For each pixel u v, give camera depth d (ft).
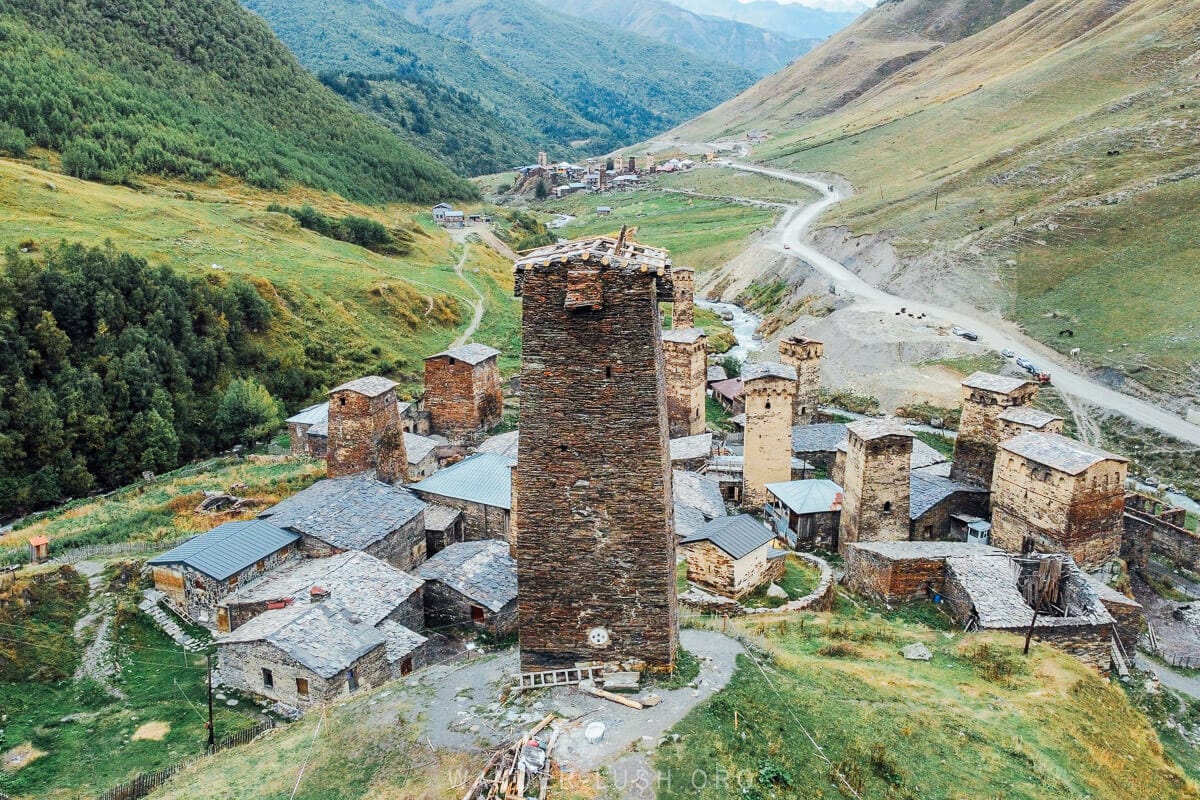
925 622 147.33
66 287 271.69
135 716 118.73
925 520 193.57
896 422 178.81
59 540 177.47
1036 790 85.97
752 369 212.64
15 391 237.66
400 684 94.84
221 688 126.00
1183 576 196.24
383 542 160.35
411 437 228.63
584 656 86.02
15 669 127.24
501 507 179.11
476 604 147.23
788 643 122.21
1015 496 176.55
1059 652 129.29
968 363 356.79
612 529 82.99
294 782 80.23
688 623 108.27
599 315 79.61
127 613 142.92
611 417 81.15
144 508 201.77
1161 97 566.77
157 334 284.00
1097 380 330.13
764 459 204.85
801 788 75.61
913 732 91.04
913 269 466.29
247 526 156.15
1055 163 526.16
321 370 331.36
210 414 281.54
